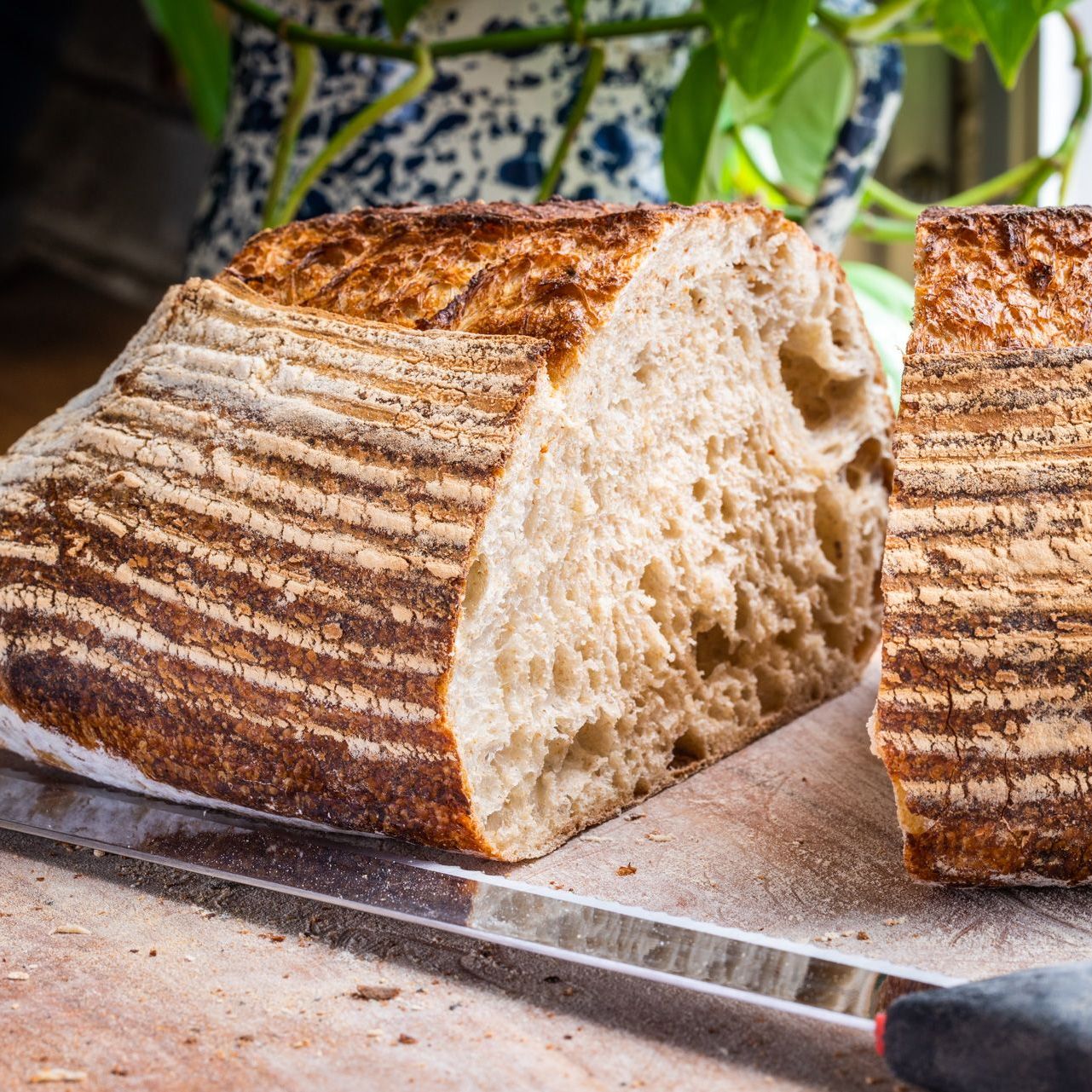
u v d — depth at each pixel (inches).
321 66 21.6
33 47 44.1
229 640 15.1
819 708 18.6
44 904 15.0
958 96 32.3
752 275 17.2
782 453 17.7
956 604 14.5
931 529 14.7
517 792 15.6
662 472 16.6
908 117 32.7
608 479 16.1
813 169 22.9
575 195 21.8
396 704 14.6
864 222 24.9
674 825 16.1
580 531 15.9
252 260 17.2
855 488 18.9
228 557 15.2
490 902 14.5
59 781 16.7
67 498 16.0
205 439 15.7
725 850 15.7
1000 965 14.0
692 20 20.6
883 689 14.5
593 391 15.7
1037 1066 12.2
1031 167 23.0
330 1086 13.0
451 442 15.0
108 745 15.8
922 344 15.2
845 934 14.4
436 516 14.8
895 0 20.8
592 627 16.1
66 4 44.0
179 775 15.6
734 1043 13.4
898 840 15.8
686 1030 13.5
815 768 17.2
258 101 22.0
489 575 14.9
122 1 44.5
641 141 21.9
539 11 21.4
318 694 14.9
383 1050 13.3
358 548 14.9
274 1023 13.6
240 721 15.1
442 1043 13.4
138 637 15.4
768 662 18.1
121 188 45.9
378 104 20.9
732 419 17.2
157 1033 13.5
